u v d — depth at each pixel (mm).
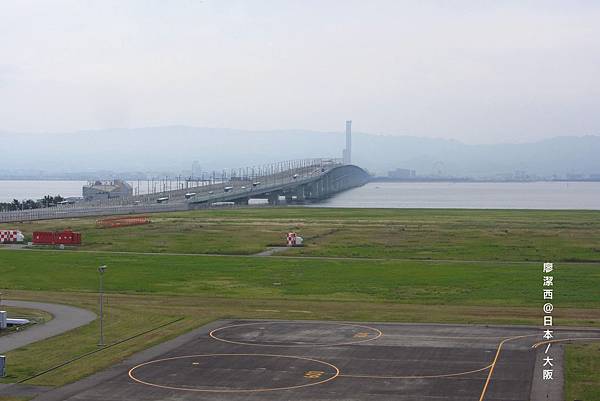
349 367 49969
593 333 59562
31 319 65312
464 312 68688
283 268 99188
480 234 148000
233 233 151625
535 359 51625
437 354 53219
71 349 54562
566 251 117938
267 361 51562
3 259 108250
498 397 43281
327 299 76125
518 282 86125
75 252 118125
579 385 45500
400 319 65625
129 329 61469
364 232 153750
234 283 86625
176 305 72688
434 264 103062
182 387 45531
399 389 45000
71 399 43188
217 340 57688
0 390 44719
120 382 46531
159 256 113000
